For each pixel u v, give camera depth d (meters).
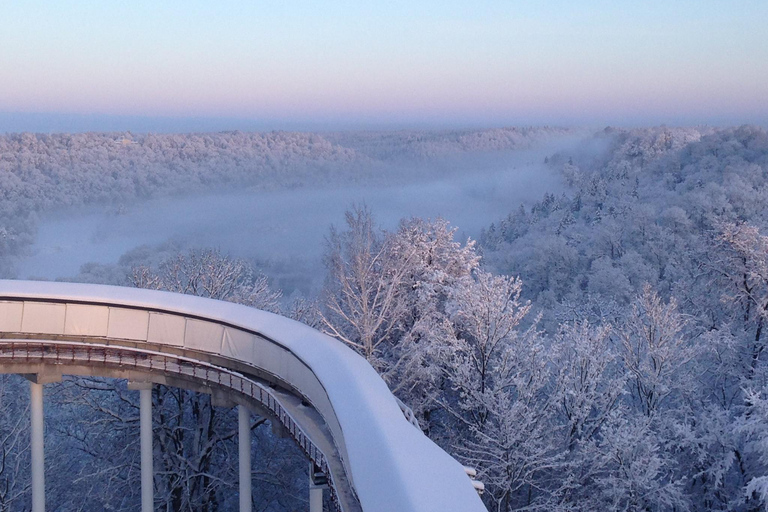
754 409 23.20
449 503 7.05
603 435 21.38
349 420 10.02
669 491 20.98
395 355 25.23
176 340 21.23
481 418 22.50
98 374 21.31
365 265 24.14
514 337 23.25
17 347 21.28
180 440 25.98
